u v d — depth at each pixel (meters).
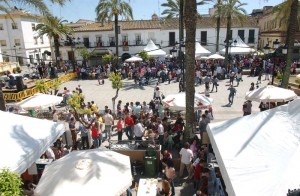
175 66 29.45
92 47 43.38
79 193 5.27
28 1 11.18
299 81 20.33
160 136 10.91
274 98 11.63
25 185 7.66
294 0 14.27
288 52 15.05
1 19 43.31
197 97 11.55
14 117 8.04
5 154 6.30
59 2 11.19
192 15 9.97
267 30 43.25
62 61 37.22
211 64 30.02
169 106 11.26
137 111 13.81
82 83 28.23
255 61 30.41
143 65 30.47
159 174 9.42
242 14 31.98
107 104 19.16
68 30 33.56
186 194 8.27
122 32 43.41
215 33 44.78
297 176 4.43
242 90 21.91
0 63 32.75
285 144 5.42
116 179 5.76
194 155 9.30
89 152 6.64
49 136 7.78
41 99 12.56
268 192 4.27
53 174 5.81
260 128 6.22
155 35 43.69
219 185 7.09
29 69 39.75
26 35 45.09
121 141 10.50
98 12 30.84
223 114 15.81
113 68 32.22
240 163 5.27
